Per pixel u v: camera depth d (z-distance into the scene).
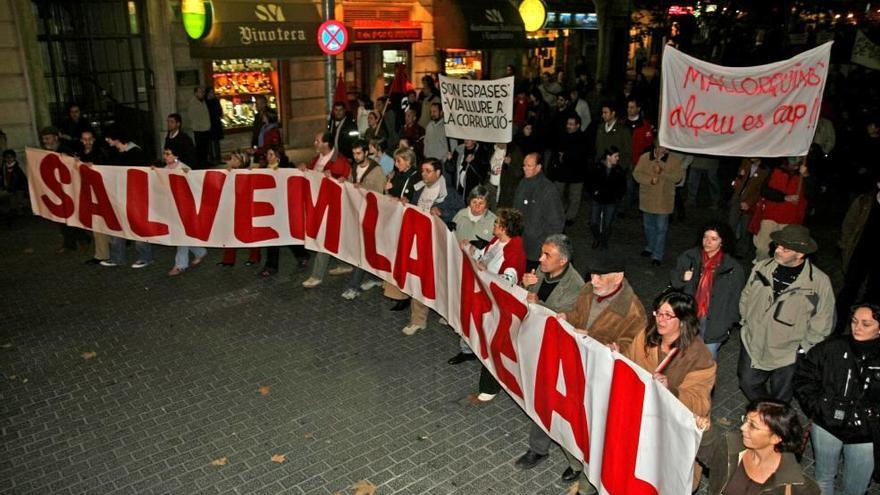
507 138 8.68
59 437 5.86
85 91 14.62
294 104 17.91
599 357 4.41
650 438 4.00
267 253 9.45
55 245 10.78
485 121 8.85
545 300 5.54
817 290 5.18
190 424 6.06
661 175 9.73
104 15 14.66
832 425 4.47
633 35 30.64
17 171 11.78
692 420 3.65
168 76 15.45
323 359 7.24
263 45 15.89
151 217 9.31
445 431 6.04
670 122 8.08
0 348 7.39
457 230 7.20
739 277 5.59
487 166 9.84
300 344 7.56
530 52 25.69
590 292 5.00
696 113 7.93
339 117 12.06
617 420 4.26
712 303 5.63
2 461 5.55
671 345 4.34
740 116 7.75
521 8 15.92
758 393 5.64
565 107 13.35
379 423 6.12
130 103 15.44
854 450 4.54
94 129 14.84
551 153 13.25
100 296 8.80
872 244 7.31
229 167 9.23
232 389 6.63
